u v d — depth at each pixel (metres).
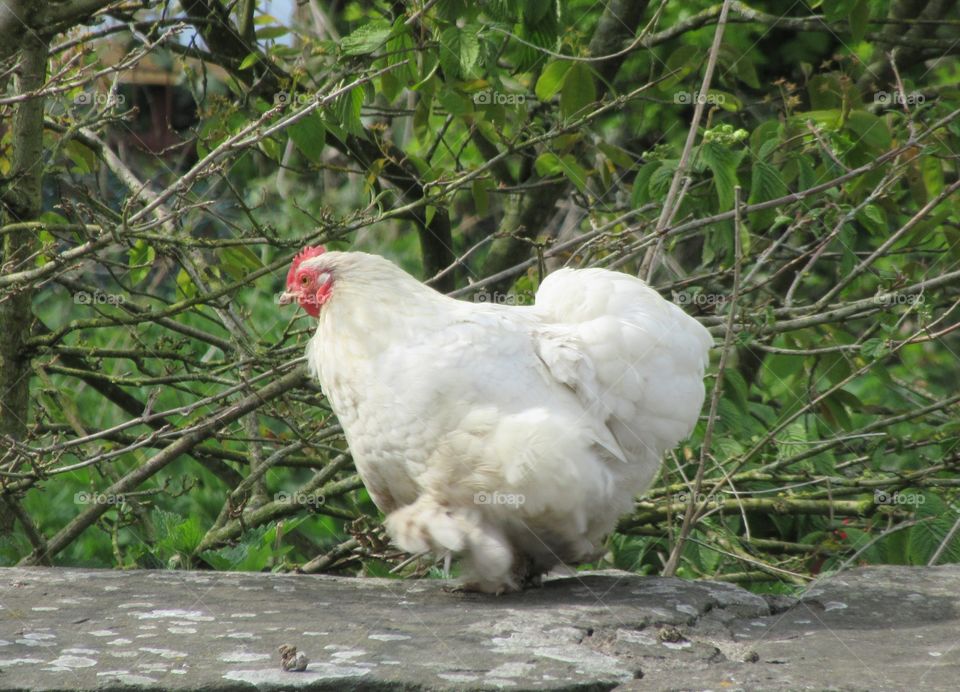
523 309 6.68
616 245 9.10
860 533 9.62
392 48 8.54
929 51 12.95
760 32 15.87
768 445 10.07
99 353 9.77
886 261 13.92
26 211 9.25
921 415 9.94
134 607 5.59
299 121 8.25
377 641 5.03
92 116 9.99
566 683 4.51
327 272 6.41
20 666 4.56
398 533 6.18
